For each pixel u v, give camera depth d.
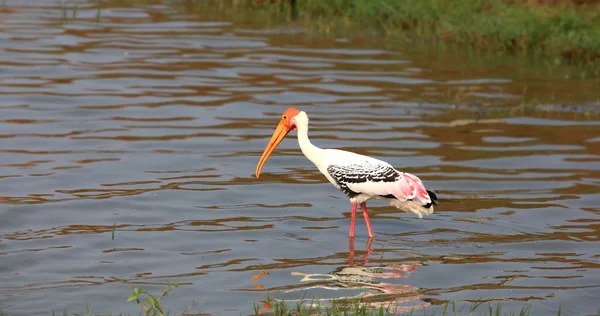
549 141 17.17
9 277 10.38
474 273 10.80
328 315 9.10
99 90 20.38
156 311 9.41
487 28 25.98
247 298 9.85
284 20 29.80
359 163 11.95
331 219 12.91
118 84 21.00
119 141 16.62
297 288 10.17
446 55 24.98
